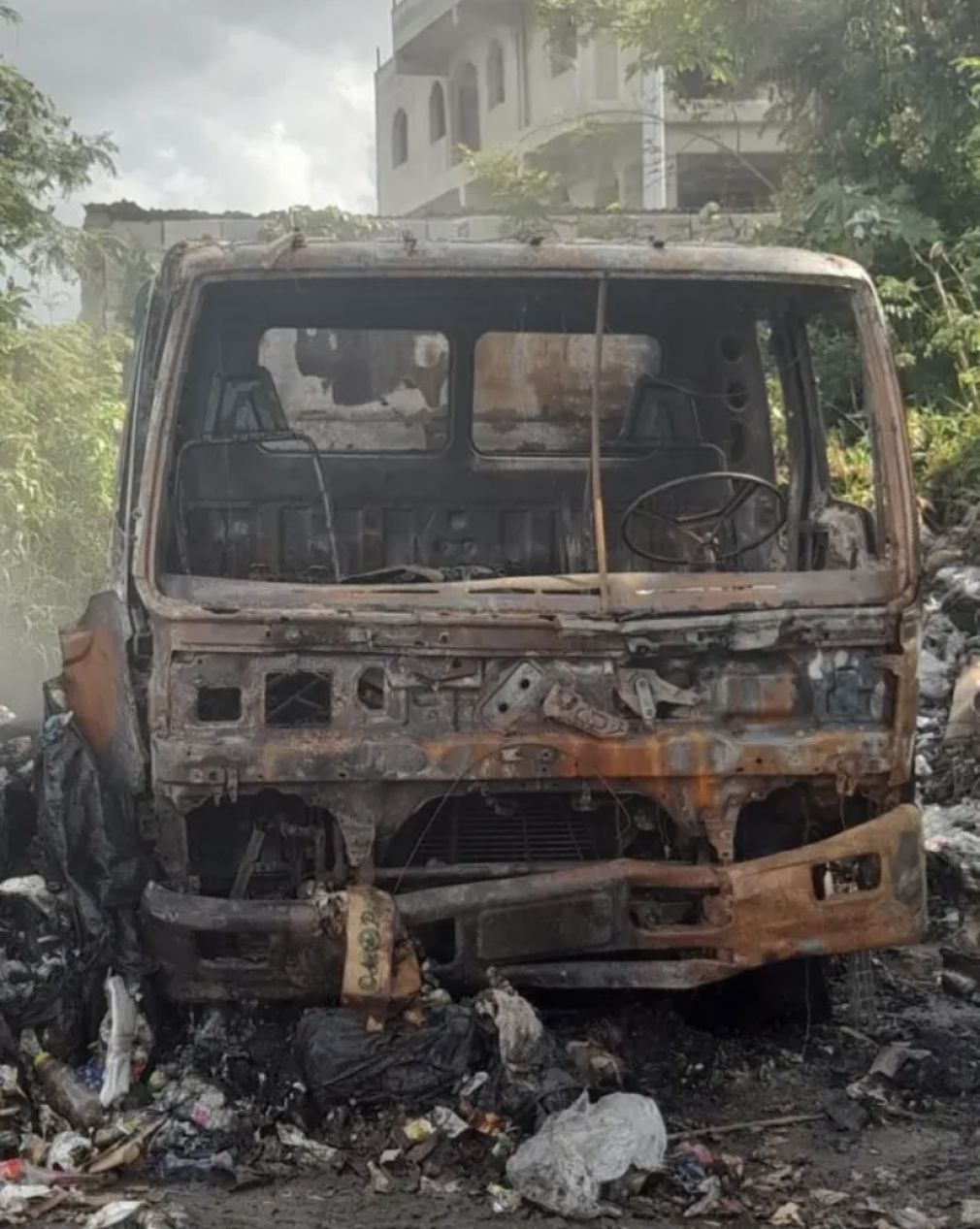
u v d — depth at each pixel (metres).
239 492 5.98
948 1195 4.43
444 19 28.14
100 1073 4.95
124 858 5.09
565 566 6.25
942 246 14.05
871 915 4.93
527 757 4.84
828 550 5.71
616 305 5.83
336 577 5.63
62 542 12.58
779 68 15.28
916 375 13.80
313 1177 4.50
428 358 6.13
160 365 5.06
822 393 6.74
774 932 4.86
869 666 5.07
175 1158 4.55
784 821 5.26
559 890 4.81
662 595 4.96
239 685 4.80
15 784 6.33
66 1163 4.55
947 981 6.25
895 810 5.03
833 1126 4.92
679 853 5.12
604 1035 5.26
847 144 14.95
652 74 21.72
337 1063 4.66
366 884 4.84
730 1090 5.21
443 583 5.00
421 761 4.80
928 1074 5.24
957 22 14.22
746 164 19.42
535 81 27.31
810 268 5.32
